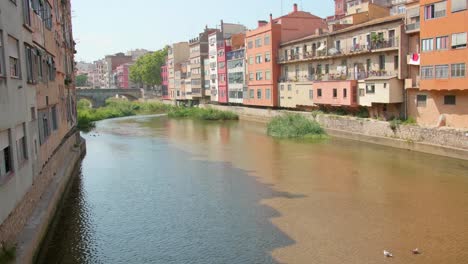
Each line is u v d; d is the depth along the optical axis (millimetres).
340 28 53938
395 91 41531
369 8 55938
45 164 22891
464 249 16922
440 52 35250
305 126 49562
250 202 23641
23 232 15727
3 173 14344
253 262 16062
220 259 16406
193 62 100062
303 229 19328
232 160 35844
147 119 81500
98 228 19984
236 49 81812
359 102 46688
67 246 17875
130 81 172125
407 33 40312
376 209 21984
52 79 28562
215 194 25438
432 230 18984
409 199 23594
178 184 28016
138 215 21797
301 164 33438
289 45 62562
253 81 71875
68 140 34625
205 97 97812
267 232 19062
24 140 17531
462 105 35344
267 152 39281
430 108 38469
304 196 24578
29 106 18516
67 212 22375
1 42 14523
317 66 56750
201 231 19391
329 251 16891
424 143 36344
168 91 120062
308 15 66438
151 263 16219
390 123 40406
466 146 32531
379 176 28906
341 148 40312
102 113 87062
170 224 20375
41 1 24328
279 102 65438
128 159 37344
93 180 29469
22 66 17391
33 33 21047
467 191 24859
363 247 17250
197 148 42844
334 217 20859
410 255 16438
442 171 29688
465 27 33094
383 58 44844
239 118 75625
